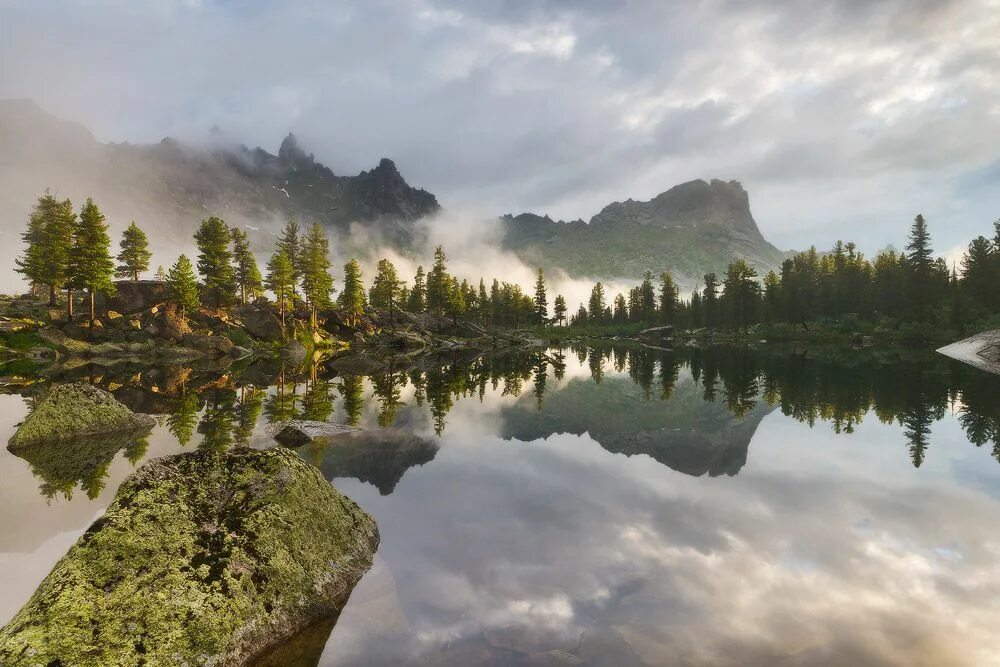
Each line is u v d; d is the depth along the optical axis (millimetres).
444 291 115250
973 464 12719
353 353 74875
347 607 6492
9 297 70375
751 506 10070
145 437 16250
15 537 8219
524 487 11727
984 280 71938
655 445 16219
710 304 120375
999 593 6535
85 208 60344
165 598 5312
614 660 5219
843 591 6633
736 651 5324
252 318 79625
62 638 4547
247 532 6520
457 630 5887
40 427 15273
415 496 11055
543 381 37844
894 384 29438
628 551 8055
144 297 73125
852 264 97312
